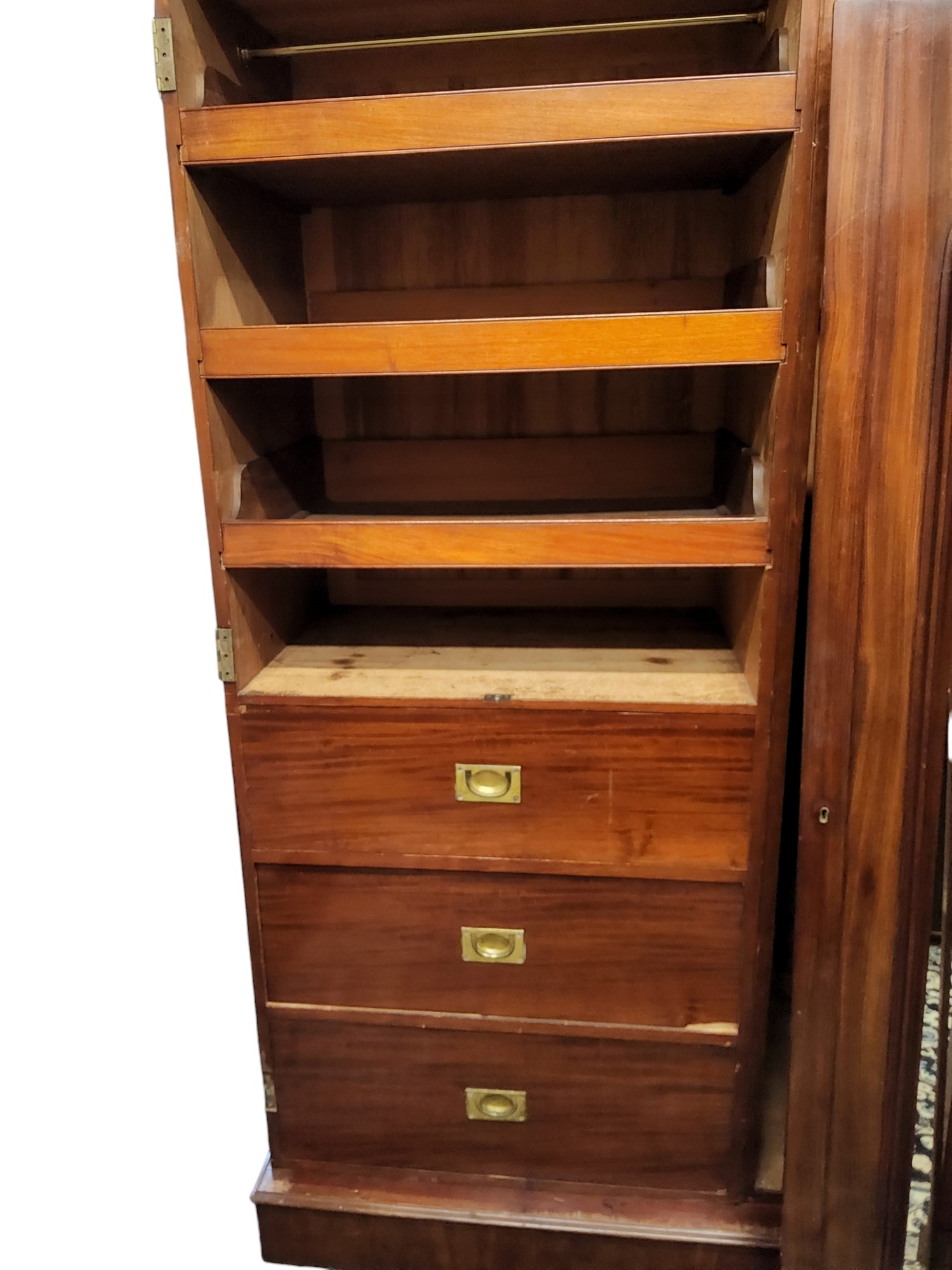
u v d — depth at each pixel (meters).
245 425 1.24
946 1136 1.15
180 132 1.06
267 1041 1.37
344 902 1.30
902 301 0.98
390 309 1.45
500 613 1.53
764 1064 1.28
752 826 1.19
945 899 1.14
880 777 1.08
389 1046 1.35
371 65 1.36
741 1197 1.32
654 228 1.38
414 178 1.22
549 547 1.12
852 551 1.04
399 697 1.20
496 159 1.12
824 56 0.96
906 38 0.93
